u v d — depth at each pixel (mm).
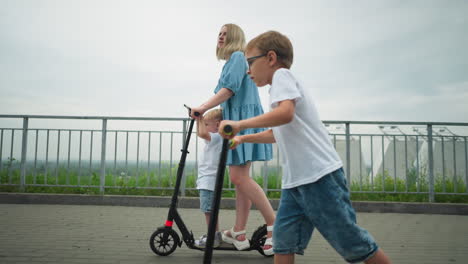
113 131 5906
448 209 5375
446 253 2936
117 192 5848
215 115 2900
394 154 5668
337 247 1442
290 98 1380
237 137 1763
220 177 1235
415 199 5656
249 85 2627
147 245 3014
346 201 1463
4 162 5961
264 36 1588
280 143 1567
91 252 2750
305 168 1453
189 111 2494
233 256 2727
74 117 5930
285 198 1584
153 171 5844
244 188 2539
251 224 4223
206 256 1183
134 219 4355
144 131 5867
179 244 2678
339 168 1464
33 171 5953
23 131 5973
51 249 2826
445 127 5637
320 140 1479
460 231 3945
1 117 5996
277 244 1584
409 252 2967
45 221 4141
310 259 2703
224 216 4789
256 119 1330
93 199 5699
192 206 5531
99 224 3984
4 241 3094
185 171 5773
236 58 2520
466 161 5555
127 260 2533
